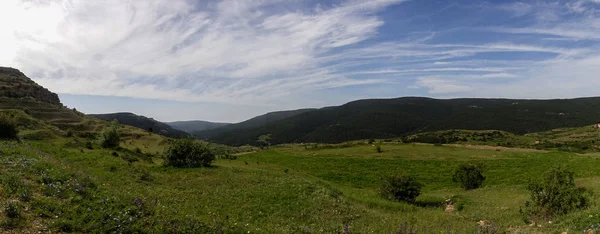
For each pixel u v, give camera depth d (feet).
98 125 389.80
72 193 34.76
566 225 40.60
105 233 27.55
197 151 116.37
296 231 45.73
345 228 44.75
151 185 75.25
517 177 128.47
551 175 53.98
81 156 100.94
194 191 72.18
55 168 47.29
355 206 67.51
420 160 189.98
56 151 106.63
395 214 65.41
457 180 119.85
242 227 38.45
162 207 40.68
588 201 48.85
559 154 176.45
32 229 24.66
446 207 79.41
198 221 35.42
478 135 446.60
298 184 83.20
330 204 64.75
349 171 167.73
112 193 40.47
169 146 118.42
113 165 88.58
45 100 529.04
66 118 400.26
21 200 29.35
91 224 27.78
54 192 33.81
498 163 165.99
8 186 31.58
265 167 166.71
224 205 62.34
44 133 169.99
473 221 55.83
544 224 45.57
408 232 44.55
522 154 195.00
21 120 191.62
